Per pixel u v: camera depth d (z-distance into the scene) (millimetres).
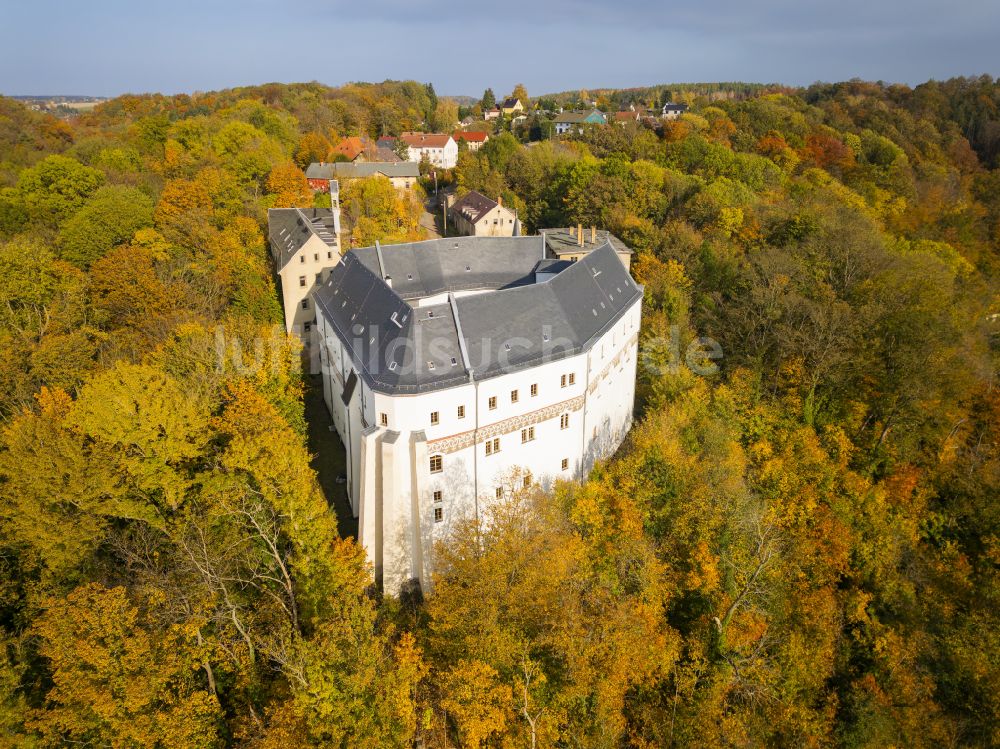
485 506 52656
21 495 44531
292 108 193250
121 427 45062
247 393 53625
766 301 77750
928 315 69750
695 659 44062
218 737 36344
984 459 70062
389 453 46750
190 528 45312
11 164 126125
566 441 56906
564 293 58375
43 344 62844
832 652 50531
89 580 45312
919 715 47594
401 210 116000
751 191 128625
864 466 67125
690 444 59500
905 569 59875
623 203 116188
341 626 35250
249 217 101000
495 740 37656
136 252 76125
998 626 53531
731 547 51375
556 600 41656
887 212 139375
